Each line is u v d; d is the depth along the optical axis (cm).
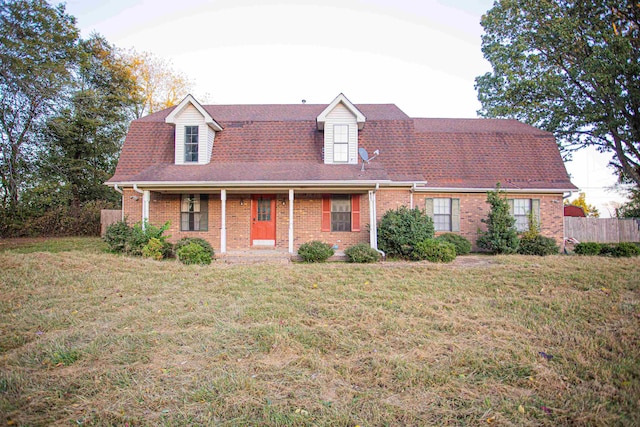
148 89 3412
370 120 1673
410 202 1500
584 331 584
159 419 365
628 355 492
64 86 1875
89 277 927
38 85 1655
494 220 1452
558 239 1598
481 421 363
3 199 2041
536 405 388
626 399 391
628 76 2061
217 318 648
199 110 1495
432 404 392
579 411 372
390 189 1494
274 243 1497
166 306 717
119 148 2783
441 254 1209
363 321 636
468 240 1552
